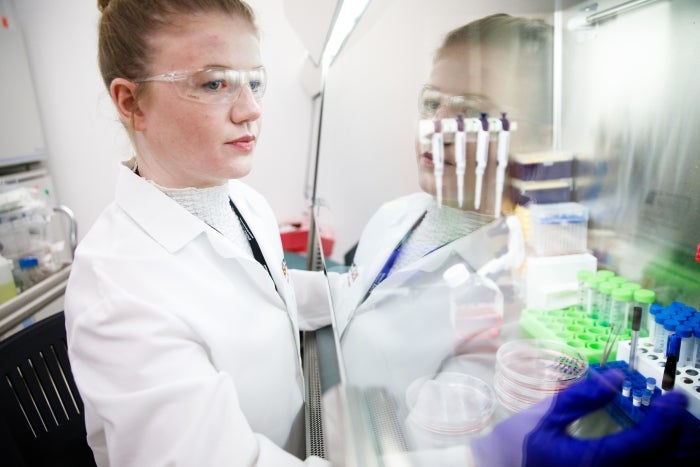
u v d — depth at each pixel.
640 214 0.97
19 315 1.92
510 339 0.84
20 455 1.01
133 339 0.76
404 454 0.60
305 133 2.95
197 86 0.88
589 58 0.98
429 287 0.98
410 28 1.02
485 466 0.58
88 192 2.83
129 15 0.85
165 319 0.79
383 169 1.25
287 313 1.16
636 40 0.95
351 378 0.71
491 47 0.93
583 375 0.72
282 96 2.86
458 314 0.91
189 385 0.72
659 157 0.92
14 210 2.18
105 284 0.81
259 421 1.00
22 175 2.46
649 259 0.96
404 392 0.72
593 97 0.98
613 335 0.84
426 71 0.97
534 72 0.95
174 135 0.91
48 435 1.17
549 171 0.97
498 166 0.94
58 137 2.71
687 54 0.85
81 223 2.88
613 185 1.00
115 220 0.99
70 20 2.55
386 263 1.08
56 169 2.77
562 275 0.94
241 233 1.19
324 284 1.44
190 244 0.99
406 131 1.07
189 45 0.85
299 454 1.10
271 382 1.02
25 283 2.15
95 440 0.94
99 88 2.65
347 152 1.59
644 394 0.63
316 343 1.30
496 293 0.94
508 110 0.93
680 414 0.59
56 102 2.66
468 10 0.94
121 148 1.17
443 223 1.00
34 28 2.53
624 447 0.53
